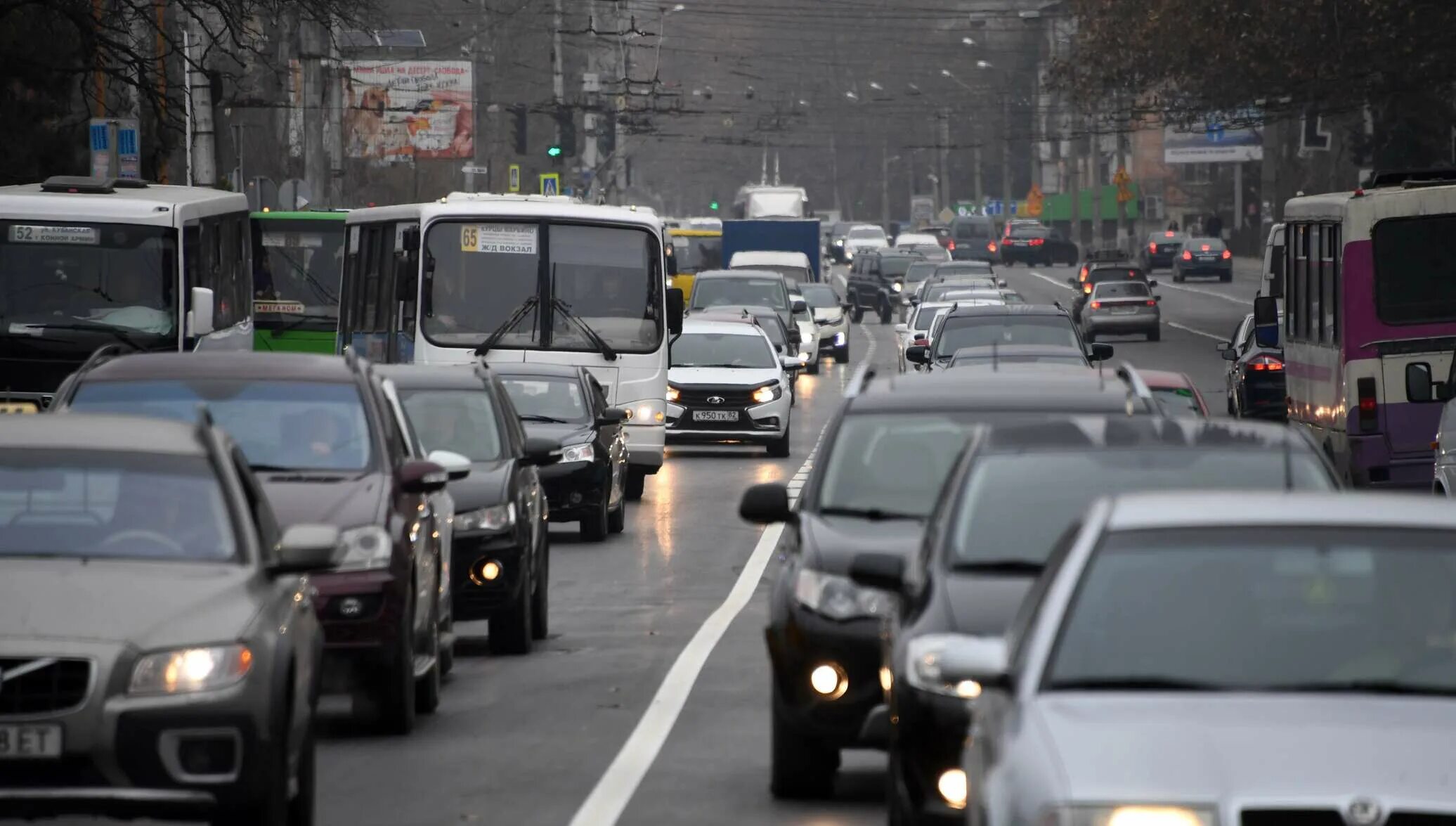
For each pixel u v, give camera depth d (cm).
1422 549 2108
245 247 8912
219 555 2820
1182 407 6712
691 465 10300
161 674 2547
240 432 3912
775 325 14338
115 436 2988
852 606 3078
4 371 7575
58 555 2773
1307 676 1989
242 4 12106
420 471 3888
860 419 3500
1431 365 7100
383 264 9088
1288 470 2716
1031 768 1847
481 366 5503
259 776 2577
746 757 3541
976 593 2661
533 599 5016
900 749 2606
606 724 3884
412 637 3809
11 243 7644
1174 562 2109
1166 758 1817
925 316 14375
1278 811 1750
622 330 8588
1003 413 3450
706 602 5766
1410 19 16150
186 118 13050
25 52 11612
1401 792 1755
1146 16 18425
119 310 7656
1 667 2530
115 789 2523
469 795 3219
